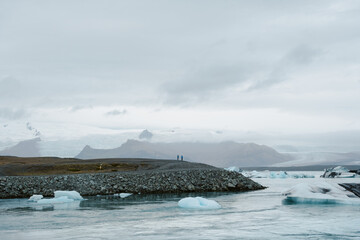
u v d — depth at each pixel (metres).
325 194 31.67
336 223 21.12
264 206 29.09
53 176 39.62
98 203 30.70
